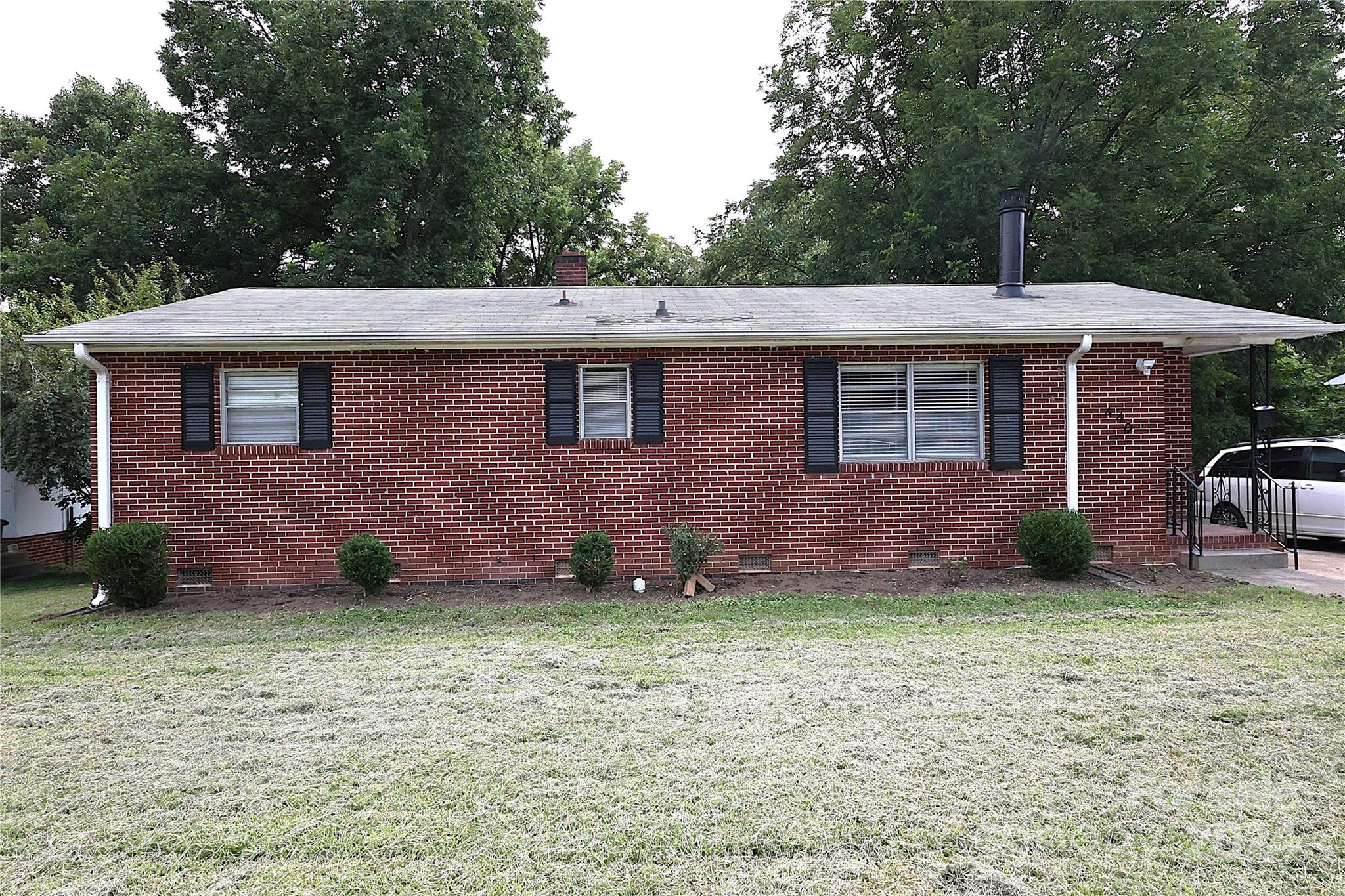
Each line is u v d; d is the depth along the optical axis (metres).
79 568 14.35
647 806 3.95
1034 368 10.03
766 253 28.39
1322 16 19.86
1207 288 18.70
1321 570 10.02
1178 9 18.91
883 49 24.09
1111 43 19.17
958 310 10.71
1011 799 3.96
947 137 20.12
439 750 4.67
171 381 9.37
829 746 4.64
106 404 9.27
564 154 33.84
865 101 24.48
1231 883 3.26
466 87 22.30
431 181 23.83
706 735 4.82
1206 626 7.24
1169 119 19.05
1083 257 18.20
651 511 9.84
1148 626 7.28
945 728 4.88
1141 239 19.78
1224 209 19.64
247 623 8.02
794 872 3.37
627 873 3.37
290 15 21.05
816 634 7.24
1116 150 20.88
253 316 10.08
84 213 21.62
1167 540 10.29
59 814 3.96
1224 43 17.81
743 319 10.07
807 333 9.31
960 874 3.33
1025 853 3.48
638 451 9.80
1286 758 4.40
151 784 4.28
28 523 14.43
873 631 7.29
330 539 9.56
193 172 22.12
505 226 30.06
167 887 3.32
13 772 4.45
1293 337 10.05
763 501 9.92
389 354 9.59
